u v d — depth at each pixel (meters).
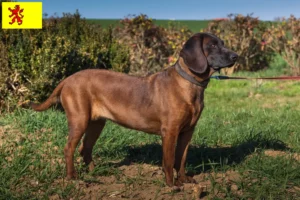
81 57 9.19
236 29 16.58
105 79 4.98
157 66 14.76
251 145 6.44
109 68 10.43
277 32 15.45
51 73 8.30
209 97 11.85
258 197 4.48
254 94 12.28
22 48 8.25
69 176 4.98
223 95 11.99
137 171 5.49
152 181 5.07
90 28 11.03
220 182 5.02
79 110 4.95
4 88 8.01
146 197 4.58
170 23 17.02
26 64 8.27
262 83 13.58
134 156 6.15
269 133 7.17
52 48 8.48
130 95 4.88
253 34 16.56
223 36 16.58
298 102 10.91
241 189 4.78
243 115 9.02
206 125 7.81
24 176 5.10
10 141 6.21
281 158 5.62
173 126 4.70
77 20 11.28
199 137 7.00
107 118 5.06
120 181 5.07
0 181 4.82
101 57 10.12
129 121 4.94
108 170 5.36
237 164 5.66
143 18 14.83
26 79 8.33
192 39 4.69
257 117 8.79
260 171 5.16
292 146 6.70
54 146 6.19
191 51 4.61
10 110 7.98
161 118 4.75
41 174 5.06
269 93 12.32
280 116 8.92
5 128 6.80
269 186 4.76
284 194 4.66
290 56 15.27
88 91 4.97
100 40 10.48
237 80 14.34
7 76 8.10
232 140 6.90
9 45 8.30
